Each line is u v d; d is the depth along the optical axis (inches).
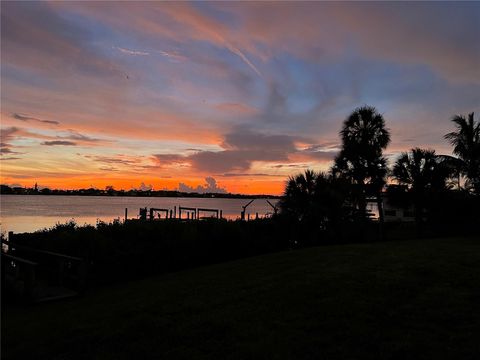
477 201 892.0
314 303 268.7
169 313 266.1
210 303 285.6
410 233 979.3
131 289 392.8
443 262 393.4
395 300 266.7
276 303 274.2
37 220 1515.7
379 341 200.8
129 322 250.8
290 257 505.7
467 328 212.5
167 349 204.1
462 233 899.4
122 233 530.9
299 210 736.3
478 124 941.2
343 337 207.9
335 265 409.4
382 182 960.9
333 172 868.6
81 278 383.9
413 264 387.9
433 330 212.2
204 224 631.8
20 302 362.6
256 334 217.2
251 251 635.5
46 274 443.5
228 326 231.8
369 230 925.2
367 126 987.3
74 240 446.3
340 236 756.0
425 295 275.0
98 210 2551.7
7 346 225.1
